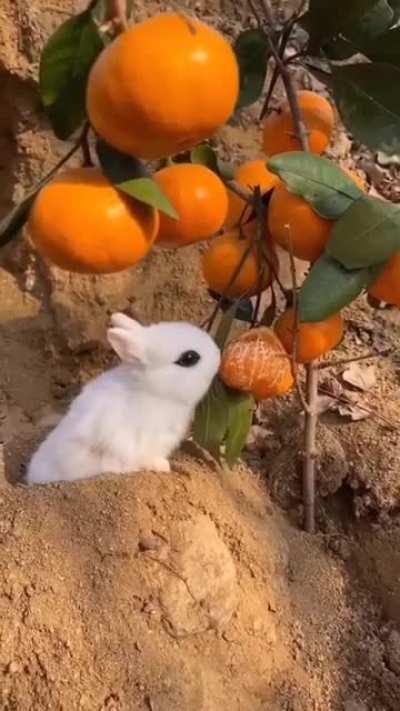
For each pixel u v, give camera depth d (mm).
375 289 400
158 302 618
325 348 434
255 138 656
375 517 525
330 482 531
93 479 453
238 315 480
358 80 406
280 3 717
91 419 464
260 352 429
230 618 449
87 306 624
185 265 622
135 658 416
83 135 369
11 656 408
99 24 350
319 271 384
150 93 300
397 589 504
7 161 668
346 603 499
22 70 627
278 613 474
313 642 476
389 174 707
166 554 433
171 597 427
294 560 501
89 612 417
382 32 403
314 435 507
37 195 354
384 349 606
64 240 338
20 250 646
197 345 449
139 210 346
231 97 315
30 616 412
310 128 449
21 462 542
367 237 375
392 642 489
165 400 455
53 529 431
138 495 445
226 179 445
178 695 418
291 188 378
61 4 642
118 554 429
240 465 535
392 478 527
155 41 301
